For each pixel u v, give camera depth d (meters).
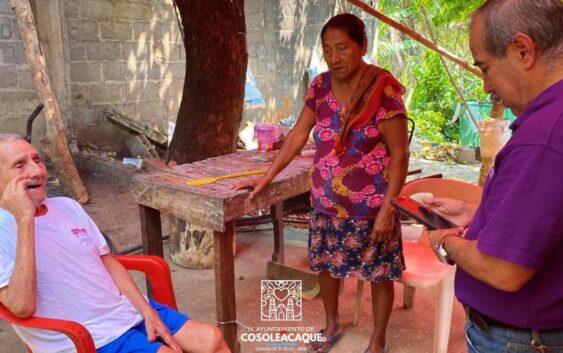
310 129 2.38
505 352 1.18
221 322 2.33
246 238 4.20
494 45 1.05
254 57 8.34
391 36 10.97
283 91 8.89
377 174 2.19
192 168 2.70
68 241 1.80
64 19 5.88
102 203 4.96
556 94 0.99
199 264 3.55
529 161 0.99
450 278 2.32
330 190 2.25
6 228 1.68
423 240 2.77
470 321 1.30
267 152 3.09
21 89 5.58
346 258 2.31
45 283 1.72
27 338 1.76
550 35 0.99
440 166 7.75
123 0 6.42
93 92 6.29
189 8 3.44
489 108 8.52
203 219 2.24
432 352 2.60
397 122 2.10
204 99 3.68
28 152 1.75
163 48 7.05
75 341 1.59
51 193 5.00
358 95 2.09
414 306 3.08
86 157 5.83
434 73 10.60
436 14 6.24
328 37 2.04
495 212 1.04
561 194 0.96
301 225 4.56
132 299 1.94
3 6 5.30
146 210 2.54
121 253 3.83
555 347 1.12
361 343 2.67
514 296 1.13
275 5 8.34
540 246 0.99
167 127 7.31
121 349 1.78
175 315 1.97
